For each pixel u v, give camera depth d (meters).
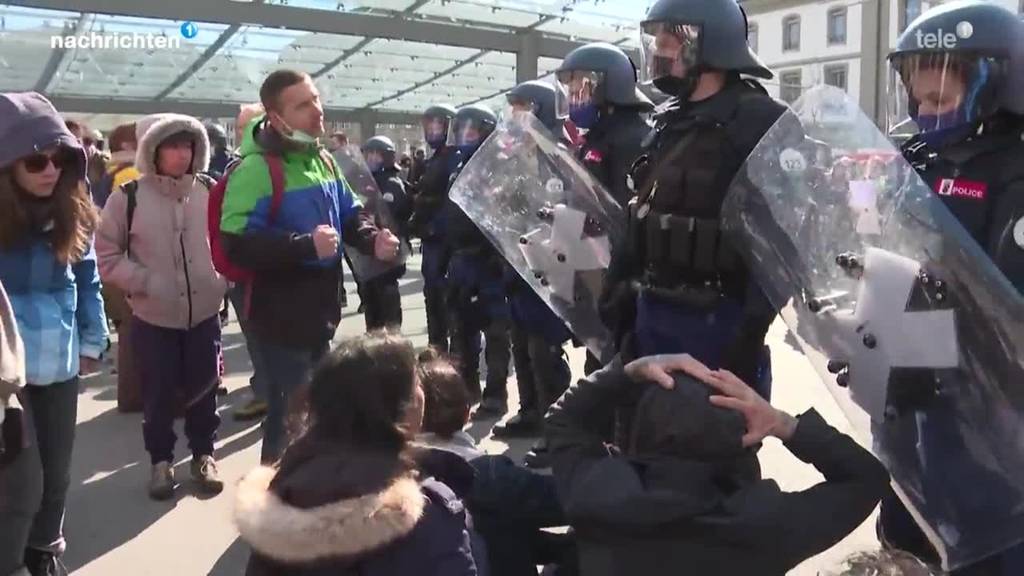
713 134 2.44
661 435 1.89
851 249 2.09
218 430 5.21
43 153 2.82
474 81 21.06
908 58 2.12
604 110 3.57
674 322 2.55
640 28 2.60
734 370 2.43
